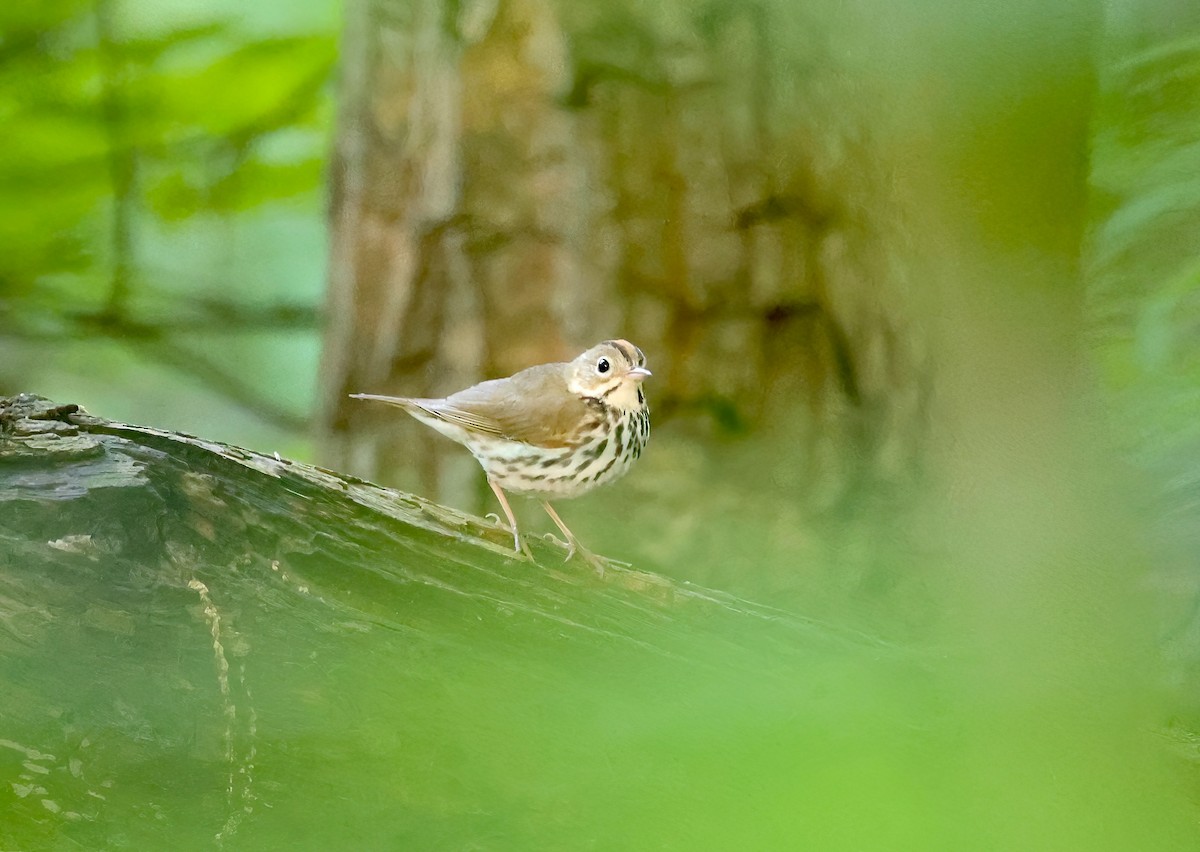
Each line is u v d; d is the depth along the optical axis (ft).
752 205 23.72
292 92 24.39
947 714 20.85
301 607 22.61
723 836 16.30
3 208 24.30
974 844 16.53
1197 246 23.72
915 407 23.67
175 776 22.59
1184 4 23.70
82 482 22.56
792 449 23.72
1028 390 22.98
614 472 23.43
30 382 24.44
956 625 22.88
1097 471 22.95
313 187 24.47
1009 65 23.02
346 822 22.62
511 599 22.68
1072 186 23.00
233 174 24.44
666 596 22.75
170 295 24.49
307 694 22.61
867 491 23.68
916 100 23.08
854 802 15.90
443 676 22.62
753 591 23.71
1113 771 19.94
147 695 22.58
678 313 23.73
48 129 24.30
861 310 23.68
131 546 22.56
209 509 22.59
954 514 22.97
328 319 23.99
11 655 22.56
